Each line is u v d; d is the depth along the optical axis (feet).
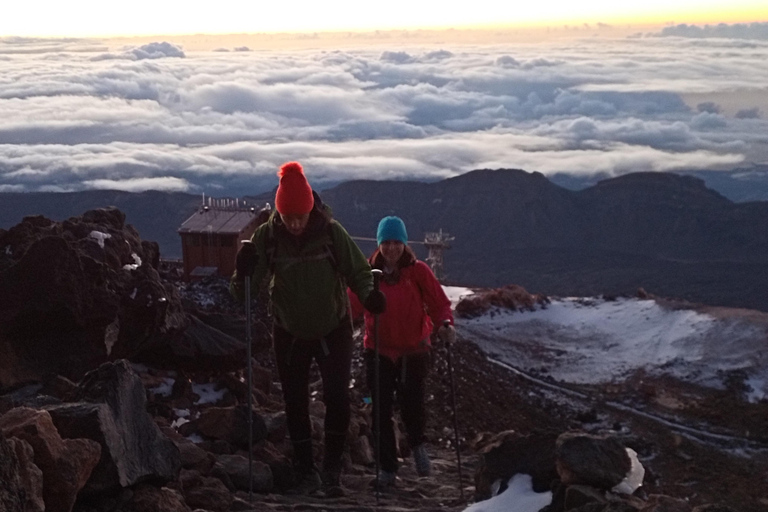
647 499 13.94
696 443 82.84
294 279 18.20
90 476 12.12
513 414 80.02
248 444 19.12
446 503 18.44
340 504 17.39
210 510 14.99
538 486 16.07
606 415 90.89
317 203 18.44
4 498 9.15
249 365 17.87
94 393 13.30
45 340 19.38
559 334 124.16
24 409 11.85
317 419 24.95
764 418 91.25
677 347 114.83
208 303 55.11
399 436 29.37
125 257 24.61
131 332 22.09
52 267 19.21
